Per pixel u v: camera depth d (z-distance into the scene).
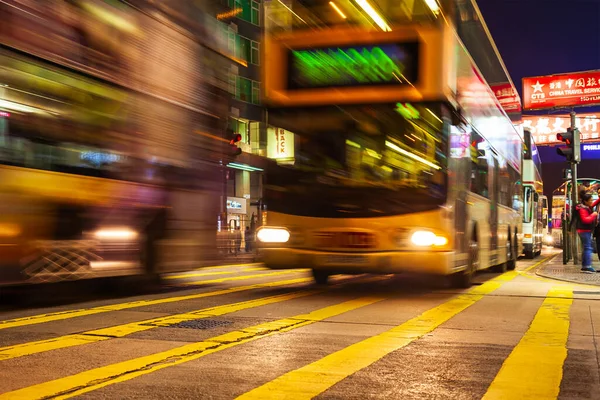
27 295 9.26
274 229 9.91
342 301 9.38
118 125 9.21
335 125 9.84
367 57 9.75
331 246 9.66
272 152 10.07
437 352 5.48
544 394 4.15
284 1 10.14
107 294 10.34
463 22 10.76
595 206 16.22
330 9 9.92
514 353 5.45
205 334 6.35
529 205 25.52
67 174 8.36
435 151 9.52
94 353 5.38
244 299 9.66
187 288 11.66
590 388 4.31
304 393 4.13
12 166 7.60
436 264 9.41
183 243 10.79
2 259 7.53
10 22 7.51
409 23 9.59
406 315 7.83
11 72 7.54
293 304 8.99
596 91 41.59
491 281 13.26
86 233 8.73
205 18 11.70
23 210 7.77
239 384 4.35
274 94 10.08
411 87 9.53
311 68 9.95
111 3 9.05
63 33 8.24
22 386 4.26
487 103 13.53
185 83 10.87
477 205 12.04
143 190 9.78
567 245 19.53
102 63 8.86
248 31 44.12
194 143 11.14
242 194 43.22
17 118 7.63
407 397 4.06
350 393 4.14
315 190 9.80
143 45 9.73
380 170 9.63
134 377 4.53
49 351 5.45
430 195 9.49
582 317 7.66
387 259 9.48
